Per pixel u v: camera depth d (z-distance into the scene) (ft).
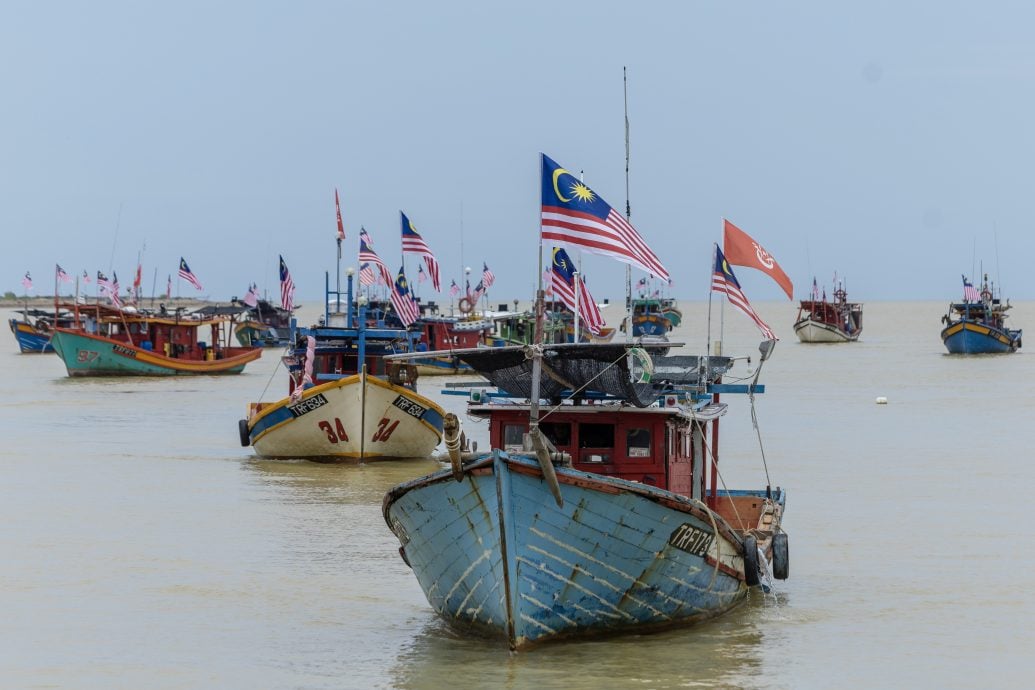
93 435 448.24
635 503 177.06
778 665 179.11
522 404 203.62
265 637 193.16
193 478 344.28
